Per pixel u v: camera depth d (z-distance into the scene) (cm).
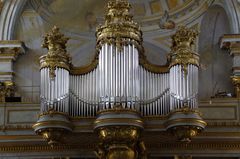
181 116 1789
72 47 2359
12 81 2238
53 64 1852
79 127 1828
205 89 2286
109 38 1861
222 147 1956
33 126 1850
